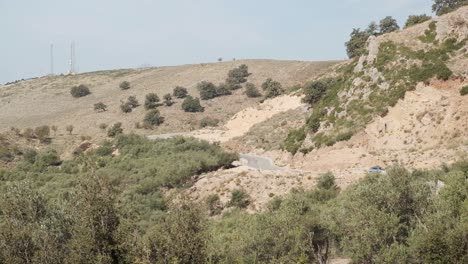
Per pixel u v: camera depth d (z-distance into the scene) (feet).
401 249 78.54
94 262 74.84
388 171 108.68
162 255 73.82
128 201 189.57
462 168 142.92
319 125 251.19
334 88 273.33
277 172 212.84
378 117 217.36
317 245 98.27
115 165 271.28
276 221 94.48
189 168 239.50
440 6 343.26
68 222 84.69
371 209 87.35
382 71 234.99
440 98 202.90
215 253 82.69
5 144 325.21
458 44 222.07
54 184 229.45
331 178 177.27
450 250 73.87
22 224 86.33
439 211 83.92
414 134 200.34
